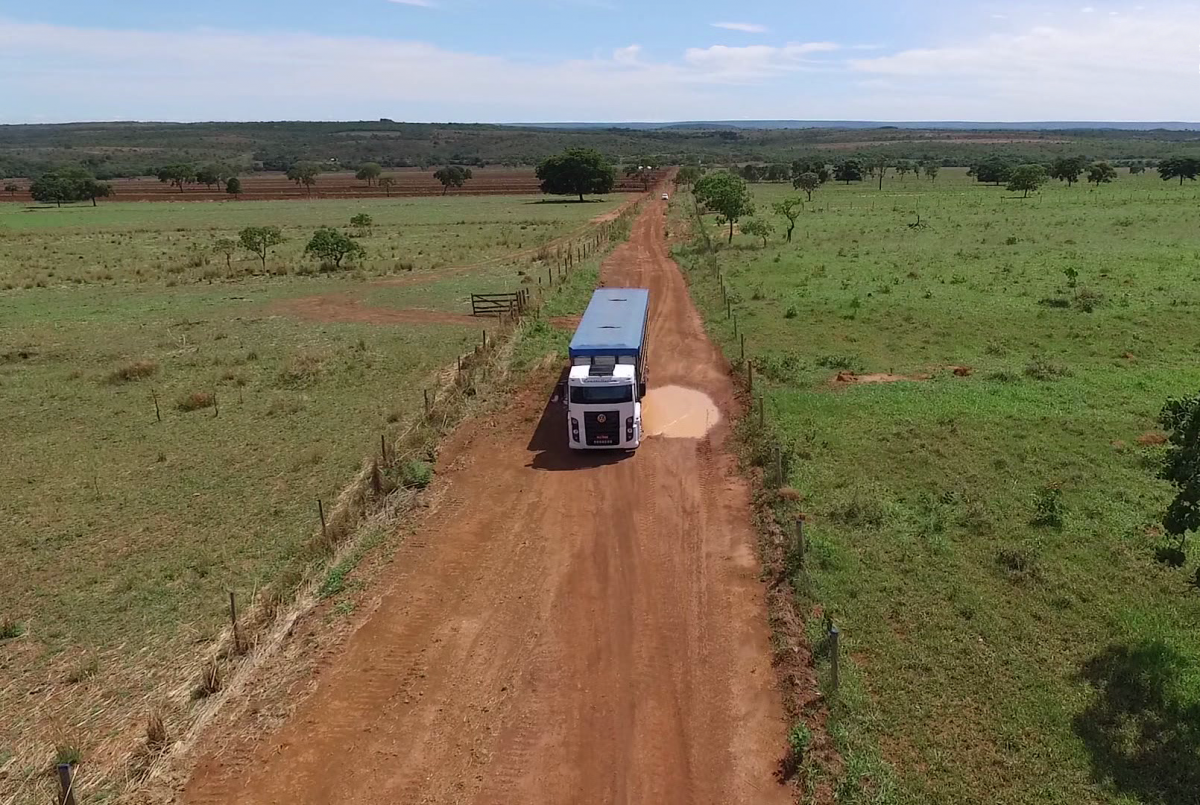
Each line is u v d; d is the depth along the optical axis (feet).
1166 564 53.52
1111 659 44.55
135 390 102.68
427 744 41.96
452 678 47.09
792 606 51.42
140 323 140.46
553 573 58.13
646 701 44.42
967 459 71.92
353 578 58.23
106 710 44.60
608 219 313.32
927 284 149.89
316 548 60.34
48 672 48.01
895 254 187.93
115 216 359.05
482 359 107.96
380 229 286.46
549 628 51.57
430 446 80.28
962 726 40.16
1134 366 96.99
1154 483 65.87
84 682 46.96
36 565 59.98
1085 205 296.71
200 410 94.68
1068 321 118.32
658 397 95.61
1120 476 67.51
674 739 41.47
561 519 66.39
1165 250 177.47
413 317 142.61
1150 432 76.33
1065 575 52.85
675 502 68.39
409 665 48.34
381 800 38.40
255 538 63.52
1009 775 37.14
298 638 51.16
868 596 51.29
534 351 114.21
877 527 60.23
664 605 53.42
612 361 80.28
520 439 84.48
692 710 43.50
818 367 101.96
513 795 38.45
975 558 55.57
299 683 46.93
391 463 75.25
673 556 59.62
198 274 189.98
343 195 488.85
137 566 59.62
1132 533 57.98
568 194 475.31
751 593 54.13
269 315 146.30
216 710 44.27
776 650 47.62
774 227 253.44
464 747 41.68
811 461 72.59
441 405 90.89
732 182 220.02
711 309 139.64
